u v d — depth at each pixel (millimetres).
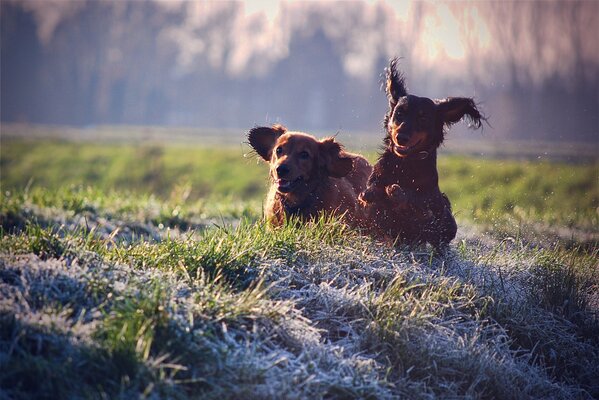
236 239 8477
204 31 149875
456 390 7199
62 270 6930
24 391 5609
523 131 85688
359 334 7441
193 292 7086
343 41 121250
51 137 66750
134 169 38000
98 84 146500
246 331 6832
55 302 6449
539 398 7590
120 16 149250
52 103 144750
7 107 143750
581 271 9938
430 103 9469
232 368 6176
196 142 64750
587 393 8031
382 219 9781
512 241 11500
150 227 14375
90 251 7684
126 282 6969
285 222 9367
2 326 6000
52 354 5871
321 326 7492
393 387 6816
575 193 25875
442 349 7465
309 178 9742
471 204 23047
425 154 9516
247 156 10945
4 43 145625
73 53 147625
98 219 13969
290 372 6480
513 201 24000
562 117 85188
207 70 144750
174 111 146000
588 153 48000
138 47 148375
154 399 5605
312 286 7887
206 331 6500
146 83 147375
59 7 149250
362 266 8602
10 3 146375
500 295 8805
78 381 5680
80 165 40312
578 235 13359
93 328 6168
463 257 9875
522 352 8297
